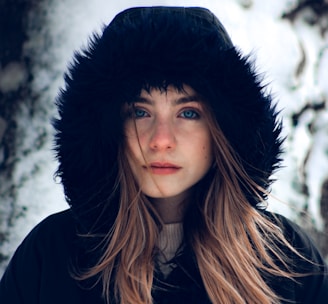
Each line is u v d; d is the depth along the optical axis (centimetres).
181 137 146
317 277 163
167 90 144
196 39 144
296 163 257
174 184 147
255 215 155
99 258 154
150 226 151
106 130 147
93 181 151
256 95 148
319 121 263
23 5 248
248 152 150
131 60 143
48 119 247
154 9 156
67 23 248
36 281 158
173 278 152
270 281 157
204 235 154
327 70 267
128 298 150
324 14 272
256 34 257
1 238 244
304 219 253
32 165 247
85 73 146
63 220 162
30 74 248
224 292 152
